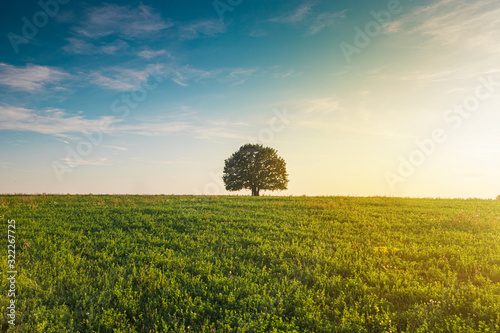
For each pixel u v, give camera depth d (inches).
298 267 358.3
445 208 799.1
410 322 232.5
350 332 223.1
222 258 402.6
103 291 287.3
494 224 559.8
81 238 488.4
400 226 569.0
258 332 222.1
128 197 1080.2
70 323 238.1
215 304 271.3
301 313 251.1
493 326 213.6
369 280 315.0
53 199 946.1
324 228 565.0
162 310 263.3
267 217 682.2
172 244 466.9
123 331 227.0
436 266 355.6
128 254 416.5
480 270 335.6
